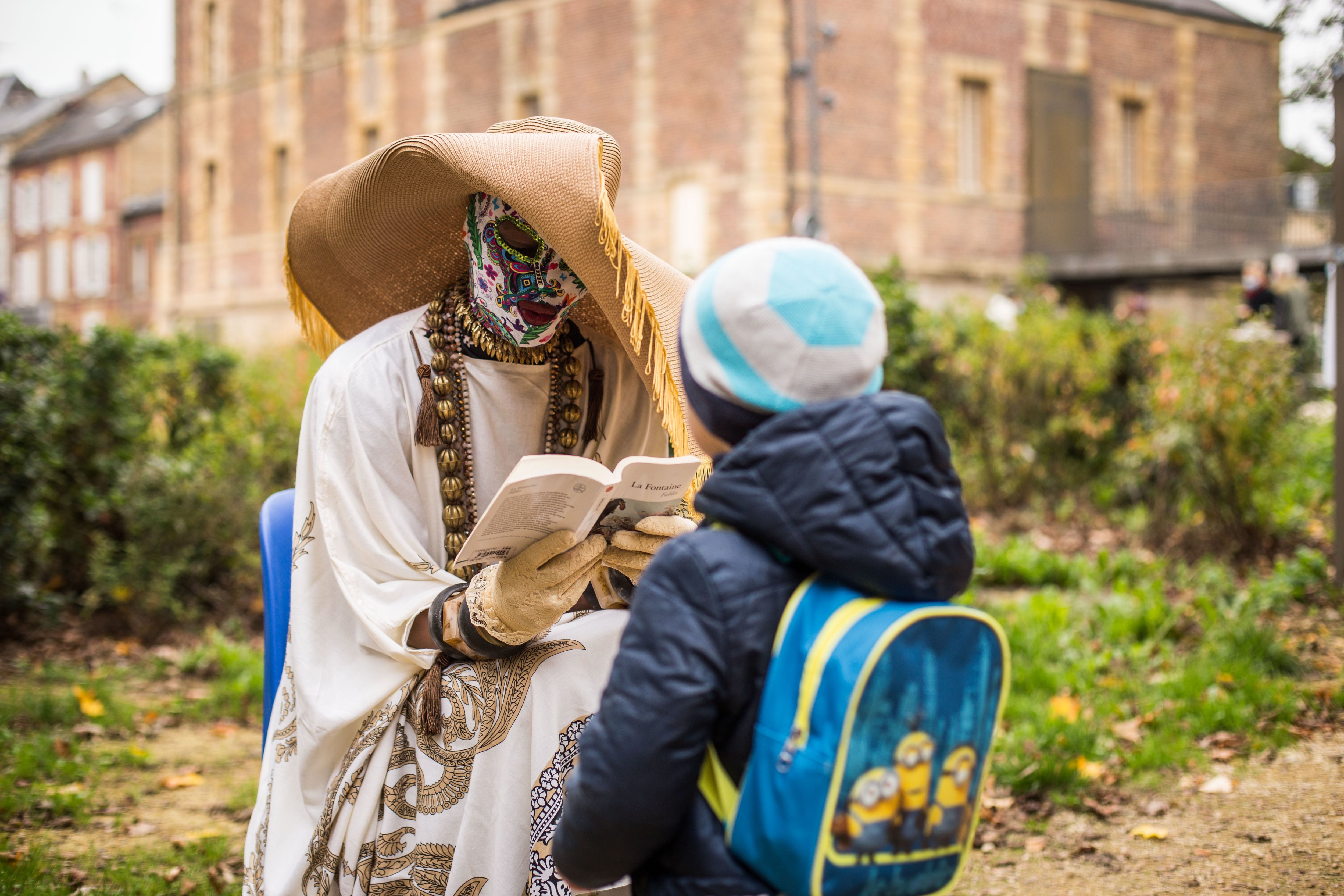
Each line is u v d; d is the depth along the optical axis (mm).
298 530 2234
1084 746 4102
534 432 2383
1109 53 23891
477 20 23859
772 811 1431
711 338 1544
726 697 1471
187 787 4133
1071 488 9039
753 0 19344
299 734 2191
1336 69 6113
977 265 22000
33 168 44688
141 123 40781
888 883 1474
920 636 1446
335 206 2375
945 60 21703
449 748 2072
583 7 21844
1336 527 6172
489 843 2049
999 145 22422
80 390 6645
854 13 20484
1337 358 6133
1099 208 23141
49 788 4047
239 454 6926
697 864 1499
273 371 7684
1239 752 4125
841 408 1464
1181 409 7289
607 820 1456
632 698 1460
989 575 6688
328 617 2230
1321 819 3492
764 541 1507
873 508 1433
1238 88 25906
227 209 30984
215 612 6594
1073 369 9086
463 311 2305
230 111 30688
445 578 2129
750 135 19531
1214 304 7965
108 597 6582
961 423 9164
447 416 2244
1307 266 20172
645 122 20906
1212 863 3252
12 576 6188
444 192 2289
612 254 2080
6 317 6367
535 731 2072
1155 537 7488
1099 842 3473
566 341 2412
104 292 41688
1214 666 4926
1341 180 6070
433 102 25062
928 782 1483
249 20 29812
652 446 2547
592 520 1989
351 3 26859
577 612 2381
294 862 2172
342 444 2182
